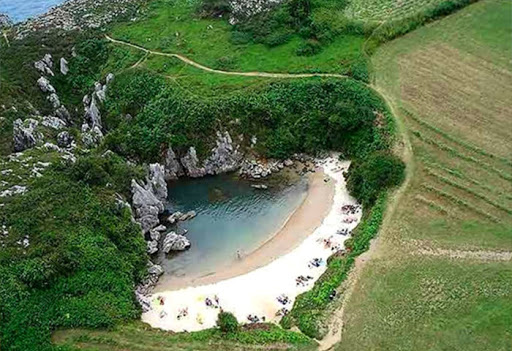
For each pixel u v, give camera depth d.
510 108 101.19
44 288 73.94
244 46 122.19
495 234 79.94
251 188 101.38
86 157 96.25
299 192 98.81
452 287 73.12
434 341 66.75
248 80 112.94
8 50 130.50
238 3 132.38
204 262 87.06
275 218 94.25
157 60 122.69
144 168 98.62
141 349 69.19
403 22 121.44
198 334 71.00
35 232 81.06
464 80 108.12
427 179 89.38
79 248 78.94
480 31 120.31
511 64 110.81
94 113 118.81
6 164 94.62
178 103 108.56
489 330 67.12
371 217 85.38
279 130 106.69
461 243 79.31
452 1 126.19
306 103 108.12
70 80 128.38
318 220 91.69
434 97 104.50
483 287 72.56
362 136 101.69
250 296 79.50
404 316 70.12
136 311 75.81
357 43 118.12
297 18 123.12
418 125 98.81
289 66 115.06
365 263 78.19
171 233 91.69
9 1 179.12
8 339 68.56
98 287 75.88
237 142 106.44
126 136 106.19
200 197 100.81
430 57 114.31
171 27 132.88
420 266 76.69
